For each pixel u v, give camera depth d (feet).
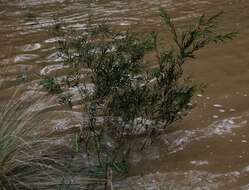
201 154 15.21
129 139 15.71
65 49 16.65
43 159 14.01
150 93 15.67
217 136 16.12
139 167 14.60
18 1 31.81
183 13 28.71
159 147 15.47
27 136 14.37
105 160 14.56
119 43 16.08
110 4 30.81
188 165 14.70
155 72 15.38
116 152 14.93
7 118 14.70
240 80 19.94
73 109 17.42
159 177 14.17
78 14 28.86
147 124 15.98
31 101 17.56
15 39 25.21
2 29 26.81
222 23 26.63
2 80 20.17
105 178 13.58
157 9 29.58
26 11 29.81
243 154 15.21
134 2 31.14
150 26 26.43
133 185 13.83
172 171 14.44
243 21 26.86
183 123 16.74
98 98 15.37
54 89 16.43
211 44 23.58
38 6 30.83
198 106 17.83
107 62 15.17
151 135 15.80
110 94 15.28
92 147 15.12
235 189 13.67
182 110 16.55
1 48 24.07
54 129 16.16
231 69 20.97
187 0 31.35
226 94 18.75
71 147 15.02
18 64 21.99
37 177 13.53
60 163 13.96
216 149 15.46
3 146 13.52
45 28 26.55
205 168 14.60
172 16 28.19
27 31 26.32
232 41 23.97
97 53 16.01
